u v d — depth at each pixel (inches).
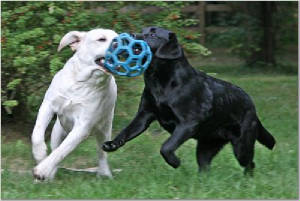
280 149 440.8
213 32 1056.8
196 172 359.3
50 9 419.5
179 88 317.7
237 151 350.9
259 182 337.7
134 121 326.6
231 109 342.3
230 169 373.1
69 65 322.3
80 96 316.8
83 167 395.2
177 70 318.0
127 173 361.1
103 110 329.7
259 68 863.1
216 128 343.3
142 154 422.6
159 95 319.3
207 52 473.4
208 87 331.3
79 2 442.6
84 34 319.3
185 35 470.9
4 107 471.5
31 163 393.7
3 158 403.5
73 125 328.2
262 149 440.1
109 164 394.0
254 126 354.0
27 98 473.7
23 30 437.7
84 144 447.2
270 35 881.5
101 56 306.5
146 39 311.1
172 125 329.1
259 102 622.8
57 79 325.4
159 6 467.2
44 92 463.2
